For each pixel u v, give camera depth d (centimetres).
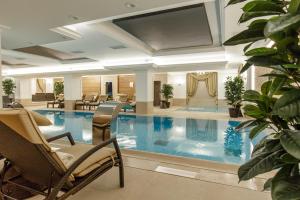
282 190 66
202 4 375
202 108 1366
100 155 210
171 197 208
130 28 510
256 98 93
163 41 634
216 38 589
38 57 851
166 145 540
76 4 300
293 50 73
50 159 153
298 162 71
